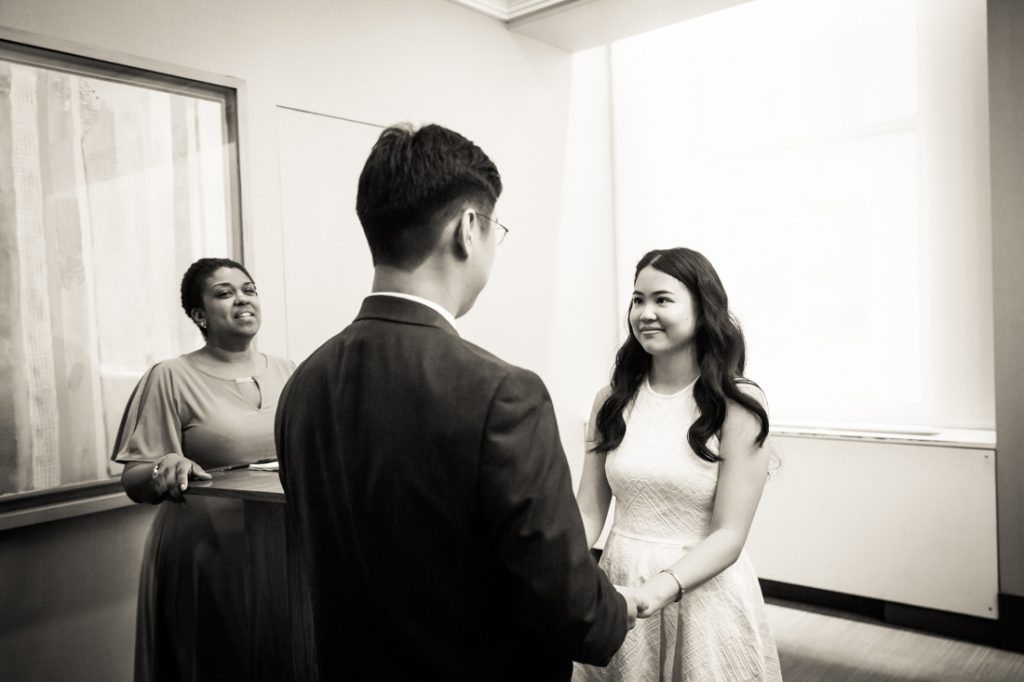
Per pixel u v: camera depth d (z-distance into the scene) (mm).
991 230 3121
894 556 3410
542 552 874
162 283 2400
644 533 1701
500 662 949
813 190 3936
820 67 3891
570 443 4344
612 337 4656
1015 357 3074
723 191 4227
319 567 994
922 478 3326
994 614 3188
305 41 2945
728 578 1636
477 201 991
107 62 2279
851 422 3863
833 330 3908
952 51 3520
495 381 897
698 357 1719
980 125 3467
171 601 1909
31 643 2164
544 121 4164
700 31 4254
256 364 2326
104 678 2322
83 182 2223
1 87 2061
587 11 3736
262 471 1682
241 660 1712
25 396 2098
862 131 3779
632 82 4535
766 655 1729
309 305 2941
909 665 3061
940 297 3611
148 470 1965
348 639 970
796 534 3662
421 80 3461
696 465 1646
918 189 3641
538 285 4141
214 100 2582
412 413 911
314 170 2977
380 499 923
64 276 2174
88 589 2281
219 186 2582
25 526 2137
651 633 1634
